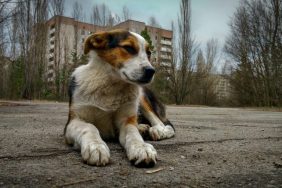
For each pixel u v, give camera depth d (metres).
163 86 7.91
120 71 0.65
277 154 0.65
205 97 9.29
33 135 0.82
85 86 0.67
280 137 0.89
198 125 1.26
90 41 0.69
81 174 0.47
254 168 0.53
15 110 2.11
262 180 0.47
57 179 0.44
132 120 0.69
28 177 0.45
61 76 6.30
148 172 0.49
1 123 1.15
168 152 0.65
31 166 0.50
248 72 6.77
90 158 0.51
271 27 5.79
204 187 0.43
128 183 0.44
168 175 0.48
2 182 0.42
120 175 0.47
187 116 2.00
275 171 0.52
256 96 6.84
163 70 7.99
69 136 0.64
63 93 6.16
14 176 0.45
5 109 2.21
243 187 0.44
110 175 0.47
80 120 0.67
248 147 0.72
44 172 0.47
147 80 0.64
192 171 0.51
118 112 0.69
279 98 6.00
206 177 0.48
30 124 1.13
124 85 0.68
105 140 0.73
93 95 0.67
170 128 0.85
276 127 1.25
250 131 1.06
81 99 0.68
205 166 0.54
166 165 0.54
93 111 0.68
